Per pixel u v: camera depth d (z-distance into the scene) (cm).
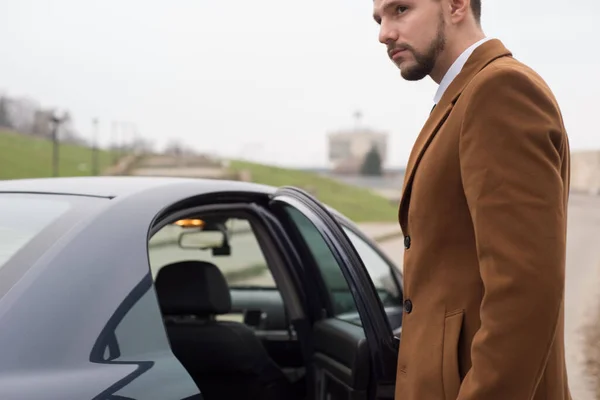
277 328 373
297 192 252
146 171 9981
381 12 184
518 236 152
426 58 179
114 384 166
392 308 362
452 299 170
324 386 289
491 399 153
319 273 313
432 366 171
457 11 177
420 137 179
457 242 170
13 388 153
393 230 4356
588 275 1766
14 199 218
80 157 10488
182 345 313
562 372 175
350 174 15075
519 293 150
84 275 180
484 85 160
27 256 182
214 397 317
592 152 10306
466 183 160
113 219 199
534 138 155
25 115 12706
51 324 168
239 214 294
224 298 308
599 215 5700
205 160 10894
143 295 187
